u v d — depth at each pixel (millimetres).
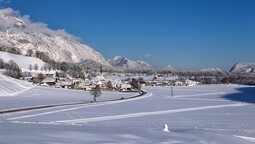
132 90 185625
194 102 106312
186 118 57969
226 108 83062
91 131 19703
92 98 123125
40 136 16078
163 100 115312
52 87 176875
